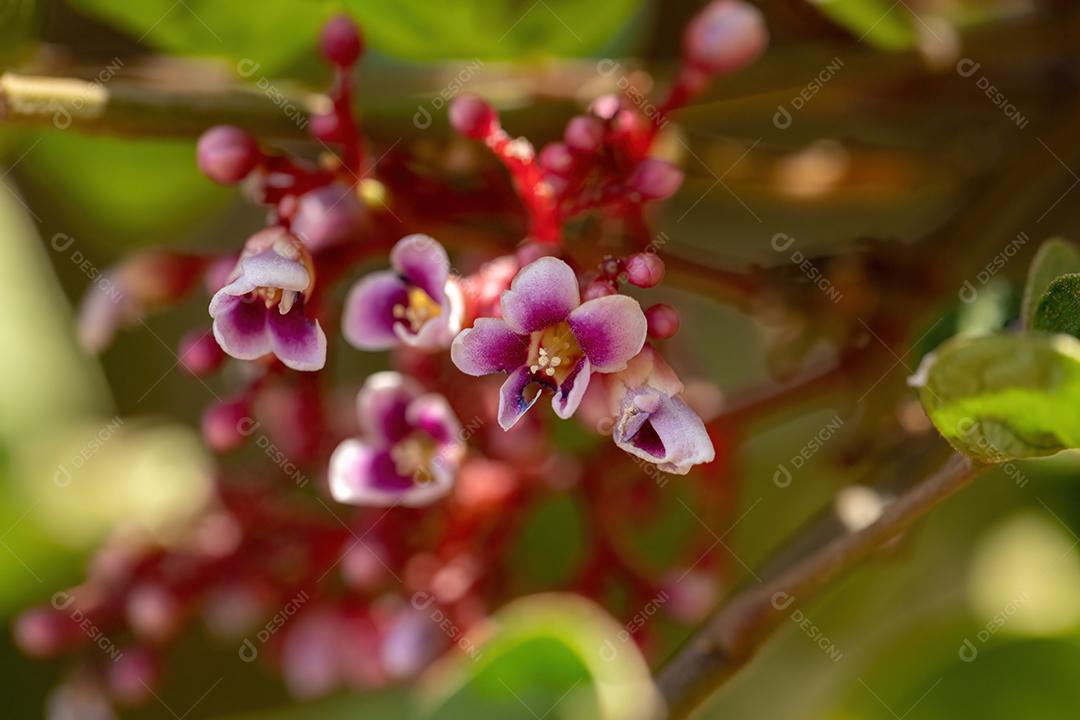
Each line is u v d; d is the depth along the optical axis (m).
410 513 0.18
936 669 0.18
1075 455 0.18
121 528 0.19
